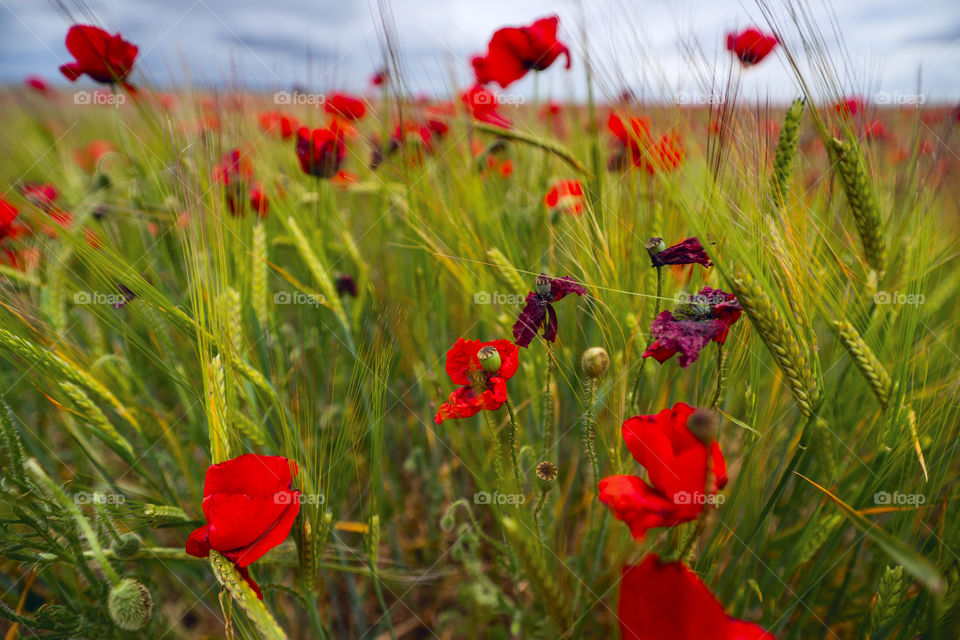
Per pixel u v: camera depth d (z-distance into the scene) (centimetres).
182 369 47
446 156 56
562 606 34
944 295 47
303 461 39
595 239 41
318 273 50
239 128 53
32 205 43
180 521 40
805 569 44
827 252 44
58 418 55
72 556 37
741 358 38
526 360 47
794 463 35
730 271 34
